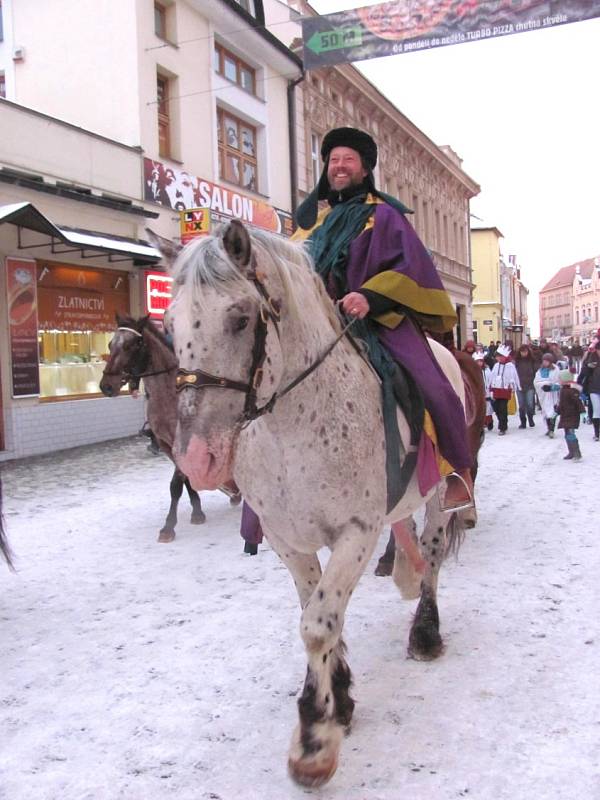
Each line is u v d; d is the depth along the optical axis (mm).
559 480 8750
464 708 3121
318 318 2629
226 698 3303
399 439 2848
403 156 27844
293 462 2555
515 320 68750
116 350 6059
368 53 10898
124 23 13633
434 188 31797
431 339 4090
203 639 4027
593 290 100000
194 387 2096
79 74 14125
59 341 12328
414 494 3166
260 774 2688
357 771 2670
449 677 3430
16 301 11156
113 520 7121
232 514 7305
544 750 2771
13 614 4555
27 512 7504
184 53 14938
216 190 15688
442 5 10266
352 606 4496
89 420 12805
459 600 4520
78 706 3281
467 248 37156
